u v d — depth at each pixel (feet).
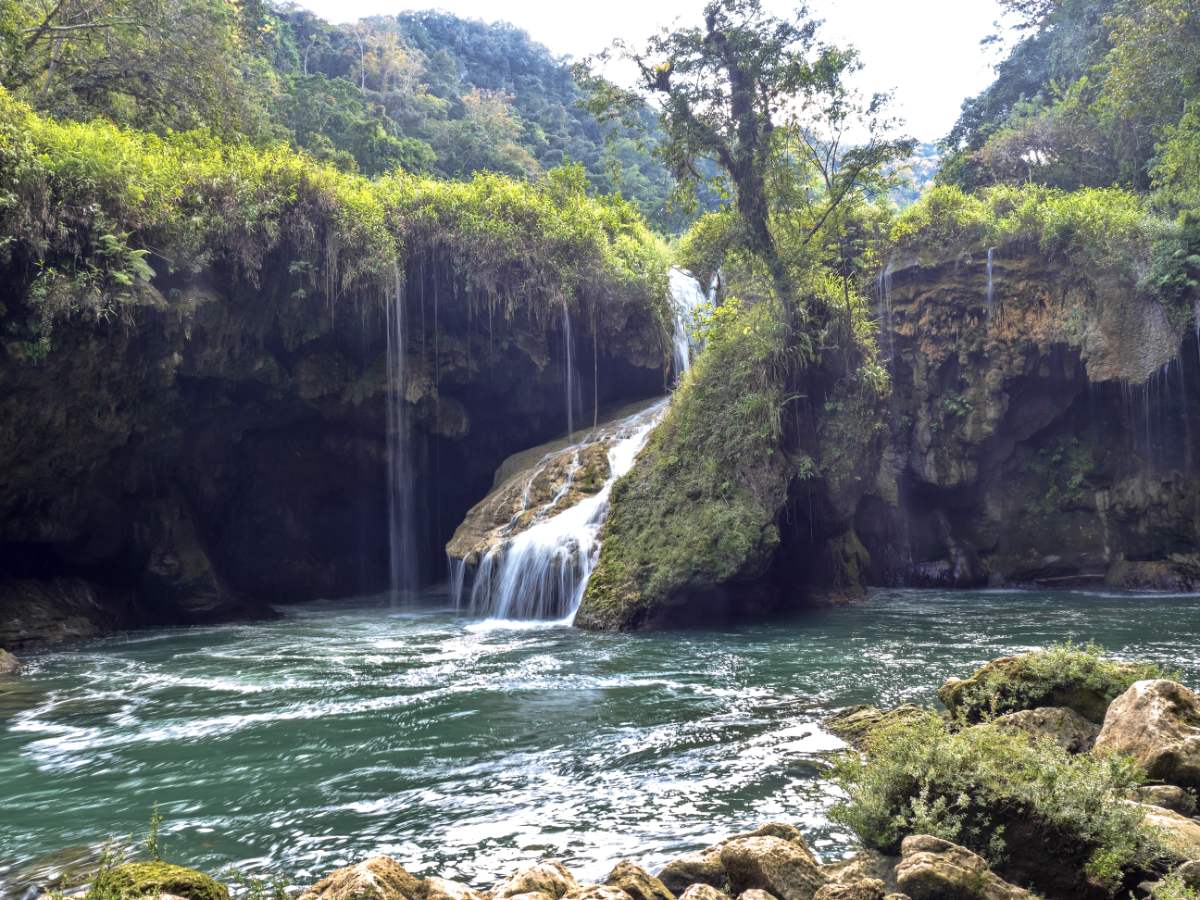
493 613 59.31
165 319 55.21
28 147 48.73
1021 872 15.71
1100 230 75.87
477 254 70.95
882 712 27.55
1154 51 80.28
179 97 79.41
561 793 21.77
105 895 13.35
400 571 74.02
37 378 50.34
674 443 60.23
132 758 25.48
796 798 20.94
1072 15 119.96
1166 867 15.06
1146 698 20.38
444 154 198.59
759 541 53.36
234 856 18.17
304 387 67.21
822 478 62.13
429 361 72.08
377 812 20.67
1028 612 57.26
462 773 23.57
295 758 25.25
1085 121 107.55
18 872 17.48
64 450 53.67
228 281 59.98
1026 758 17.26
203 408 63.10
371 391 69.77
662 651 43.01
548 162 247.70
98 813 20.90
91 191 51.37
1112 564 77.71
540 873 14.92
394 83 247.50
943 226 81.97
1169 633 45.96
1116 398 77.46
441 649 45.29
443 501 79.77
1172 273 70.64
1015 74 143.64
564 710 30.58
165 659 43.70
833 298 64.54
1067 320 76.28
